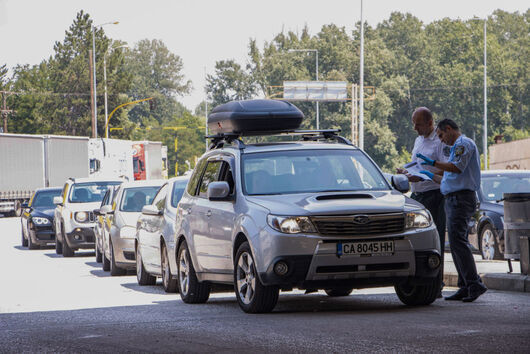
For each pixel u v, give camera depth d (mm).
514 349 12234
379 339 13602
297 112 22000
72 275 34219
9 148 98438
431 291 18516
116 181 47344
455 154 19531
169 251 24594
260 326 15938
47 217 51188
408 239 17609
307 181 19281
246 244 18312
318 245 17234
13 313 20438
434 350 12336
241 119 21594
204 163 22281
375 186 19500
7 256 46375
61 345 14477
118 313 19625
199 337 14773
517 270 24953
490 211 33594
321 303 20438
